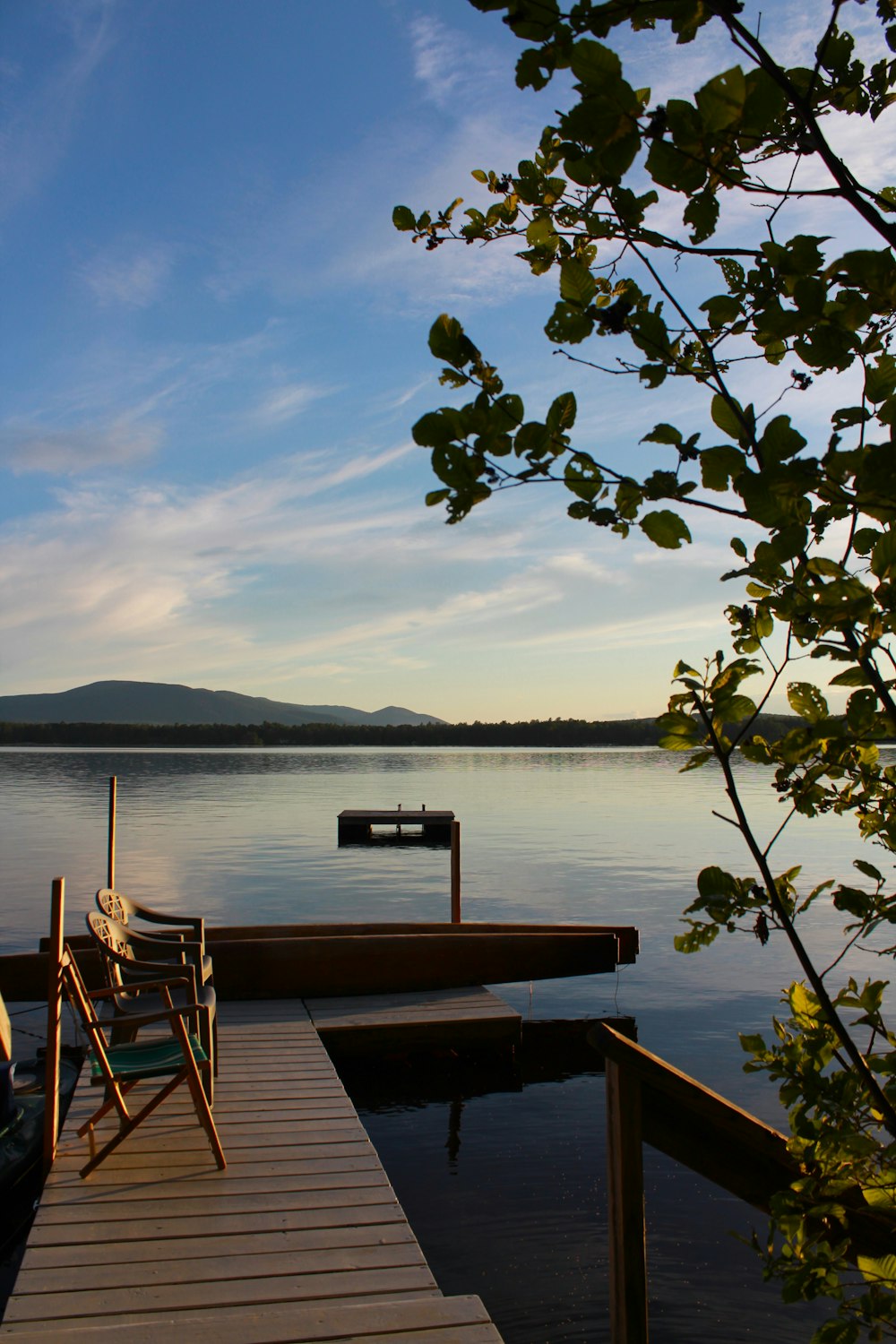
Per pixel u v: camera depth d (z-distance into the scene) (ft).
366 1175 16.34
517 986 38.42
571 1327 14.87
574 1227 18.29
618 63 3.82
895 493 3.72
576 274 4.69
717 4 3.84
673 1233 18.01
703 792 146.10
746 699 4.74
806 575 4.13
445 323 4.31
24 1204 18.72
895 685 4.48
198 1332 11.19
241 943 30.71
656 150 3.98
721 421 4.18
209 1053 19.80
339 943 31.19
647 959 42.65
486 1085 27.27
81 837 89.97
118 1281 12.74
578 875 65.67
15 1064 25.71
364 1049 27.58
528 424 4.06
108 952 18.51
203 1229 14.25
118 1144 17.10
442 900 56.18
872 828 5.35
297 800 135.85
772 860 73.46
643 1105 9.25
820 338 4.13
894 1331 4.80
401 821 87.10
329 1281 12.76
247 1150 17.44
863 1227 5.84
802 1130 5.12
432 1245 17.60
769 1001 35.73
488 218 6.03
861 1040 28.07
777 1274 5.19
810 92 4.15
